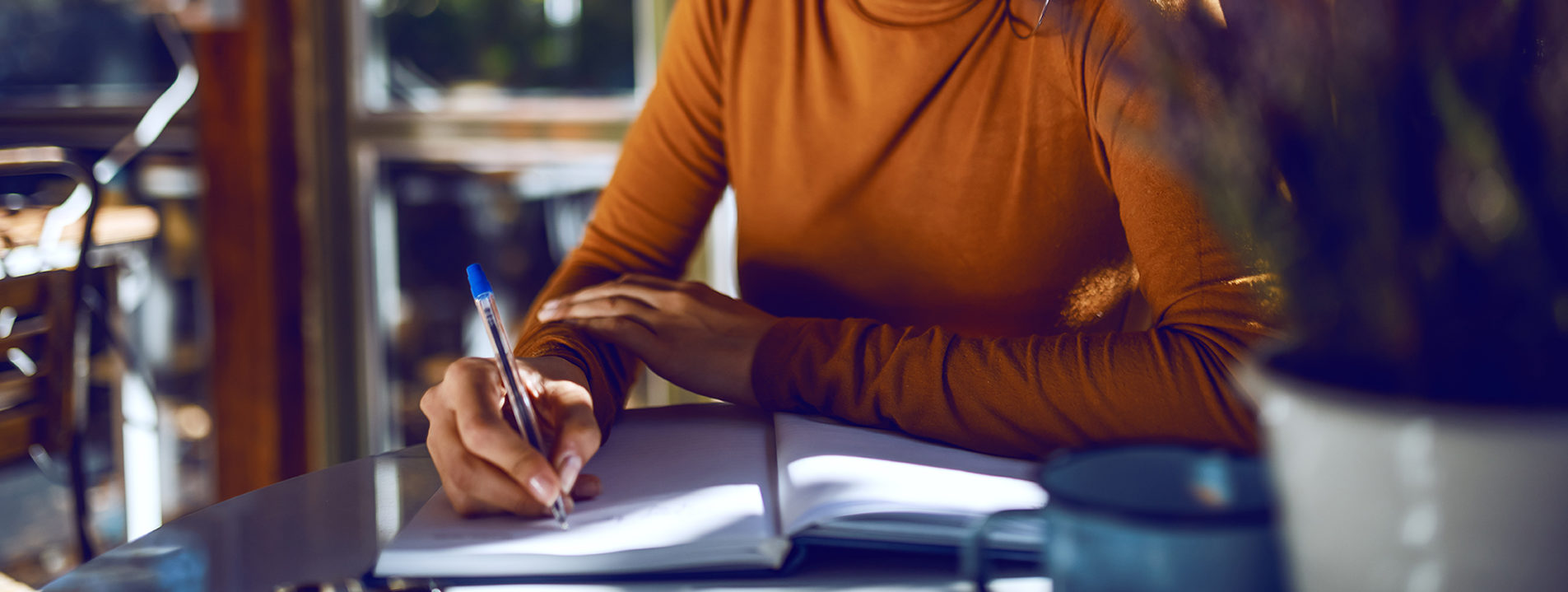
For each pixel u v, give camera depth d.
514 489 0.60
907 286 0.99
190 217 2.77
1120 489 0.42
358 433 2.45
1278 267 0.35
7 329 1.58
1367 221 0.32
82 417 1.92
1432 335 0.32
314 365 2.42
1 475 2.66
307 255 2.38
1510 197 0.31
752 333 0.84
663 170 1.09
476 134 2.32
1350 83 0.32
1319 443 0.33
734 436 0.76
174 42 2.70
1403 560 0.32
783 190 1.02
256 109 2.31
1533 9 0.31
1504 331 0.31
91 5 2.70
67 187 2.59
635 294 0.89
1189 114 0.36
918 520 0.54
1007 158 0.94
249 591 0.52
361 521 0.63
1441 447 0.31
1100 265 0.97
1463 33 0.31
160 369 2.81
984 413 0.72
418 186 2.39
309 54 2.31
